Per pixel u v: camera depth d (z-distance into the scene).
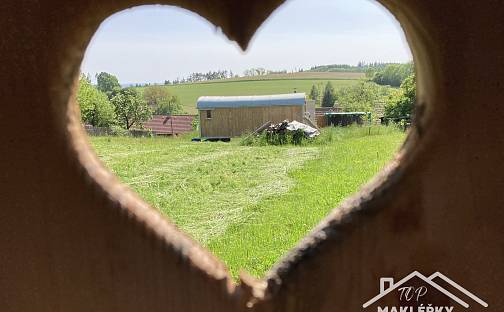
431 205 1.08
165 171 8.48
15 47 1.05
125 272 1.13
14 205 1.11
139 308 1.14
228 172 8.21
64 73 1.06
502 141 1.05
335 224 1.10
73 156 1.09
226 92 41.38
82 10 1.04
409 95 17.16
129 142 13.67
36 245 1.12
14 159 1.08
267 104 17.11
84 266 1.13
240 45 1.07
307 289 1.11
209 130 17.56
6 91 1.06
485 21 1.02
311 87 40.00
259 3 1.04
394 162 1.10
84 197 1.10
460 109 1.05
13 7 1.03
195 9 1.05
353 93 30.02
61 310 1.16
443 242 1.09
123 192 1.13
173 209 5.90
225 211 5.68
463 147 1.06
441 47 1.04
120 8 1.05
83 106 21.16
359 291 1.11
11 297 1.15
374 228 1.09
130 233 1.12
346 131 13.73
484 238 1.09
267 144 12.61
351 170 7.68
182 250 1.12
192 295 1.13
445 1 1.02
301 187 6.69
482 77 1.04
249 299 1.12
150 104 35.19
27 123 1.07
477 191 1.07
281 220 5.11
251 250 4.20
